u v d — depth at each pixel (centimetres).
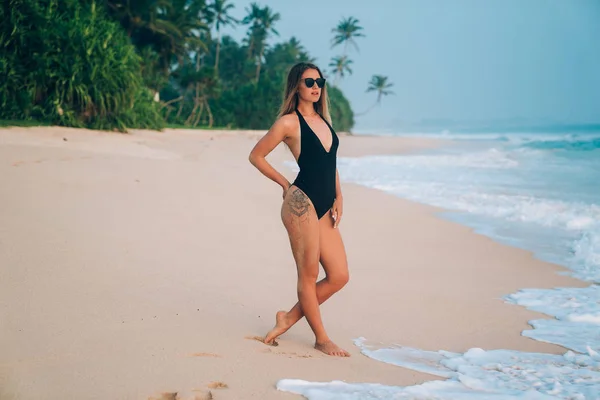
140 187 893
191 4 4719
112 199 765
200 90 5800
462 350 390
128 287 426
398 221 938
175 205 796
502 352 383
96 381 270
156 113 2973
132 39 4300
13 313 349
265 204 919
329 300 488
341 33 9738
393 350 375
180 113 6041
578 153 2731
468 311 481
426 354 372
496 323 454
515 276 613
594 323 460
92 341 318
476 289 554
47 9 2195
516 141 5234
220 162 1658
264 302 443
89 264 467
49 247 496
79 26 2192
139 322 355
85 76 2162
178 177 1073
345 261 363
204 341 335
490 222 941
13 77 2062
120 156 1349
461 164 2167
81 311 363
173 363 296
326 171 351
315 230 349
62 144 1464
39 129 1827
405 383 308
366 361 345
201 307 405
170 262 514
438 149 3641
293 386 280
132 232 603
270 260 580
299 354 342
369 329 419
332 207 361
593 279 606
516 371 342
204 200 871
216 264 534
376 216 979
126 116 2398
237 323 384
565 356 377
